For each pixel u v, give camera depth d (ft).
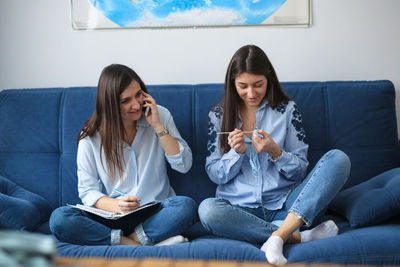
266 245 5.19
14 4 7.68
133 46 7.72
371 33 7.59
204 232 5.98
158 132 6.30
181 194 6.87
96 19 7.68
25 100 7.14
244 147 6.03
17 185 6.88
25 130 7.04
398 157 6.95
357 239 5.07
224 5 7.57
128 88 6.09
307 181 5.79
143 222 5.84
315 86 7.06
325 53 7.64
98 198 5.98
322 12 7.57
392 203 5.46
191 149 6.98
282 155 6.01
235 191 6.34
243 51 6.20
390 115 6.97
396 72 7.64
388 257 4.91
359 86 7.04
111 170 6.31
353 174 6.89
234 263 3.42
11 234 2.97
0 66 7.77
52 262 2.88
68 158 6.97
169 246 5.25
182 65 7.72
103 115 6.20
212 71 7.71
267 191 6.18
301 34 7.62
